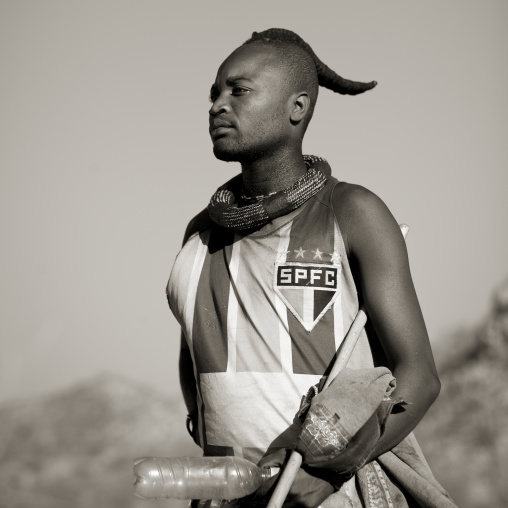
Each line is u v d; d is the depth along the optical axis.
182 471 6.99
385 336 7.53
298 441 7.04
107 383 25.16
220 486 7.00
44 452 23.75
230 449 7.60
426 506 7.33
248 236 7.93
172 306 8.28
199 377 7.88
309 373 7.52
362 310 7.61
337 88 8.76
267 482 7.20
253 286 7.77
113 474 23.33
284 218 7.82
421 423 23.05
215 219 8.02
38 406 24.83
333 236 7.70
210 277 8.01
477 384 23.17
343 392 7.09
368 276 7.58
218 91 8.08
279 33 8.44
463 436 22.64
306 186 7.78
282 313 7.61
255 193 8.14
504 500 21.88
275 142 7.94
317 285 7.62
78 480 23.30
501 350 23.56
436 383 7.48
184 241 8.59
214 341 7.80
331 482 7.11
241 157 7.96
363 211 7.67
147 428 24.08
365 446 7.03
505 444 22.34
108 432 23.97
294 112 8.02
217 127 7.94
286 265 7.69
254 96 7.88
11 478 23.23
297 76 8.03
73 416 24.38
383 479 7.57
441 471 22.25
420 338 7.50
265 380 7.55
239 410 7.58
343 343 7.45
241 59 7.97
